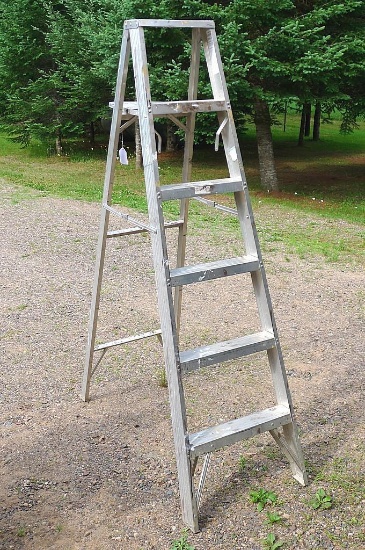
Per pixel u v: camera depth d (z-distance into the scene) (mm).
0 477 3188
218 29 10438
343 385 4172
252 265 2951
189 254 7375
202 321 5301
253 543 2727
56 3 15406
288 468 3252
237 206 2980
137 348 4727
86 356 3840
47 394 4062
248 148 18656
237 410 3826
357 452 3395
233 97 10078
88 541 2746
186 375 4289
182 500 2828
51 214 9539
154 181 2670
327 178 13992
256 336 3025
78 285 6242
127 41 2857
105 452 3406
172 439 3527
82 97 15227
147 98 2668
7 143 18812
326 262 7168
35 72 16281
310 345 4828
